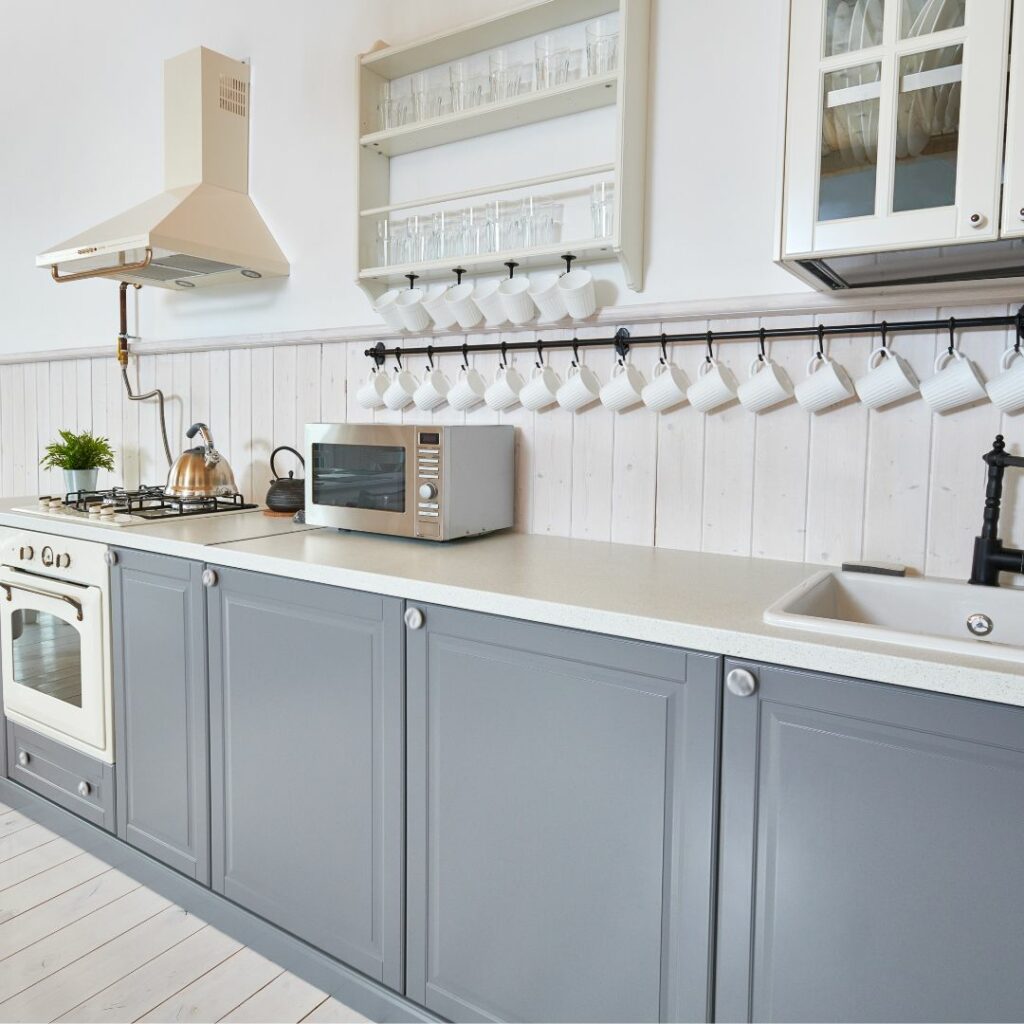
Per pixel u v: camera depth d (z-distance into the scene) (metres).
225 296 2.71
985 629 1.43
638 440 1.89
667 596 1.36
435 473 1.79
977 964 1.00
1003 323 1.46
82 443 2.80
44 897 1.98
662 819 1.22
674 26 1.79
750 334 1.70
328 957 1.67
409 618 1.47
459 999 1.48
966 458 1.53
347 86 2.36
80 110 3.15
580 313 1.86
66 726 2.17
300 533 2.04
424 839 1.50
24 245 3.43
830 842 1.09
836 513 1.67
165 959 1.77
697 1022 1.21
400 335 2.22
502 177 2.06
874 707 1.04
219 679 1.81
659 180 1.82
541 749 1.34
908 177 1.22
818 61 1.29
